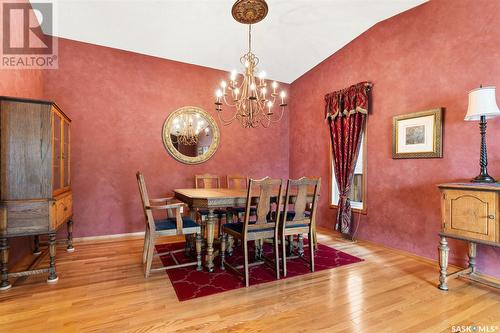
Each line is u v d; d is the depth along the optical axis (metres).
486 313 1.90
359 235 3.81
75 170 3.62
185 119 4.34
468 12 2.60
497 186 2.01
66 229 3.57
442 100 2.81
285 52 4.21
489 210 2.02
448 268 2.71
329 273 2.62
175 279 2.45
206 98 4.52
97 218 3.75
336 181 4.23
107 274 2.54
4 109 2.14
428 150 2.92
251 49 4.08
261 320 1.80
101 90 3.77
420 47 3.02
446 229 2.29
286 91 5.34
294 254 3.18
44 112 2.28
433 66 2.90
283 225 2.58
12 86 2.62
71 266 2.73
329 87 4.36
